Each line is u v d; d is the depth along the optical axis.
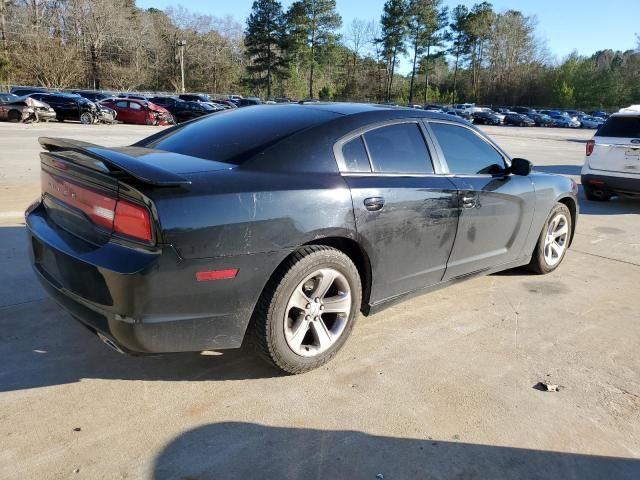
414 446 2.48
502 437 2.57
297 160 2.94
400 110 3.59
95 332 2.68
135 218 2.40
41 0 69.06
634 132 8.46
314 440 2.49
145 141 3.69
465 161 3.91
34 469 2.20
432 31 86.62
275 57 81.75
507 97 91.56
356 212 3.00
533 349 3.49
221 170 2.74
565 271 5.19
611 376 3.19
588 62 88.62
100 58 73.31
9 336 3.29
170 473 2.23
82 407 2.64
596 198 9.52
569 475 2.35
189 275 2.46
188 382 2.91
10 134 16.92
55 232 2.83
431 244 3.54
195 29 87.06
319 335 3.02
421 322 3.83
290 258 2.79
